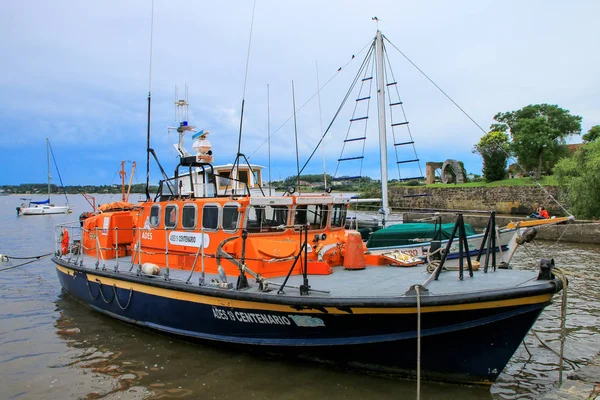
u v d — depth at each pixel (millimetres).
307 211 8281
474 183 49688
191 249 8344
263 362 7176
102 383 6770
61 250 12516
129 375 7000
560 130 47188
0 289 13797
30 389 6660
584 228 22688
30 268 17781
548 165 48344
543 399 5910
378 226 15727
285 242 7629
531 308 5430
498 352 5801
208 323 7344
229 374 6832
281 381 6527
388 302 5539
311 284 6645
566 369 7113
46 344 8570
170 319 7953
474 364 5969
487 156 50000
